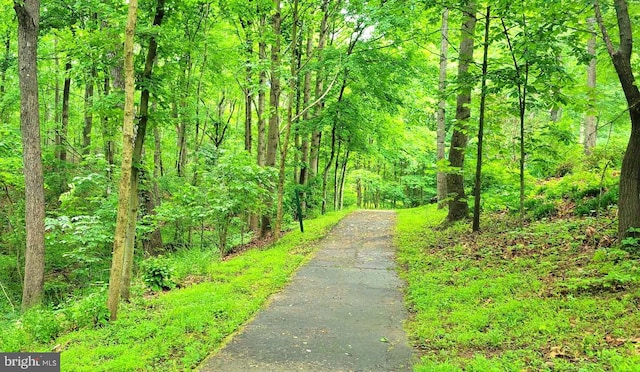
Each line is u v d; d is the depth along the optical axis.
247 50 13.80
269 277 7.80
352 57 13.27
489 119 9.88
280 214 11.58
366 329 5.36
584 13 7.75
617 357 3.62
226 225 11.28
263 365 4.30
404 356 4.52
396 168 32.72
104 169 11.06
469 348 4.48
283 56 12.54
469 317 5.18
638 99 6.27
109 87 13.39
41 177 9.05
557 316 4.79
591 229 7.21
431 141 24.52
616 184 9.41
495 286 6.11
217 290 6.93
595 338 4.11
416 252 9.30
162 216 10.82
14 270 12.17
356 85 15.85
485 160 10.41
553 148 9.94
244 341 4.95
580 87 8.19
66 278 11.67
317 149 18.98
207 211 10.61
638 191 6.39
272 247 11.11
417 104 20.84
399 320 5.68
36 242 8.91
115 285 5.61
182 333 5.04
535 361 3.85
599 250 6.28
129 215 6.66
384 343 4.89
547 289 5.64
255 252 10.61
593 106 8.31
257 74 13.78
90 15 10.98
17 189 11.92
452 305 5.75
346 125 17.11
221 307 5.99
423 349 4.66
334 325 5.50
